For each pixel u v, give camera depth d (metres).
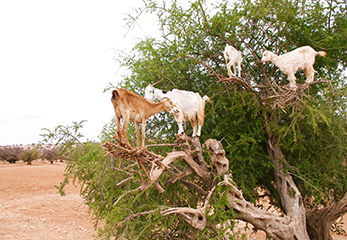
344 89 6.56
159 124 9.09
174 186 7.83
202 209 6.11
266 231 6.79
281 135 7.65
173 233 7.86
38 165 53.09
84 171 7.64
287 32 8.53
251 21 8.62
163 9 8.58
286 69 6.73
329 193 9.18
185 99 6.43
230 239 6.38
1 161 62.72
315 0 8.52
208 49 8.65
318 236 8.84
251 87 7.09
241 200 6.70
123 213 6.54
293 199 7.79
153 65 8.18
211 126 8.73
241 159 7.92
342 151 8.69
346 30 7.91
